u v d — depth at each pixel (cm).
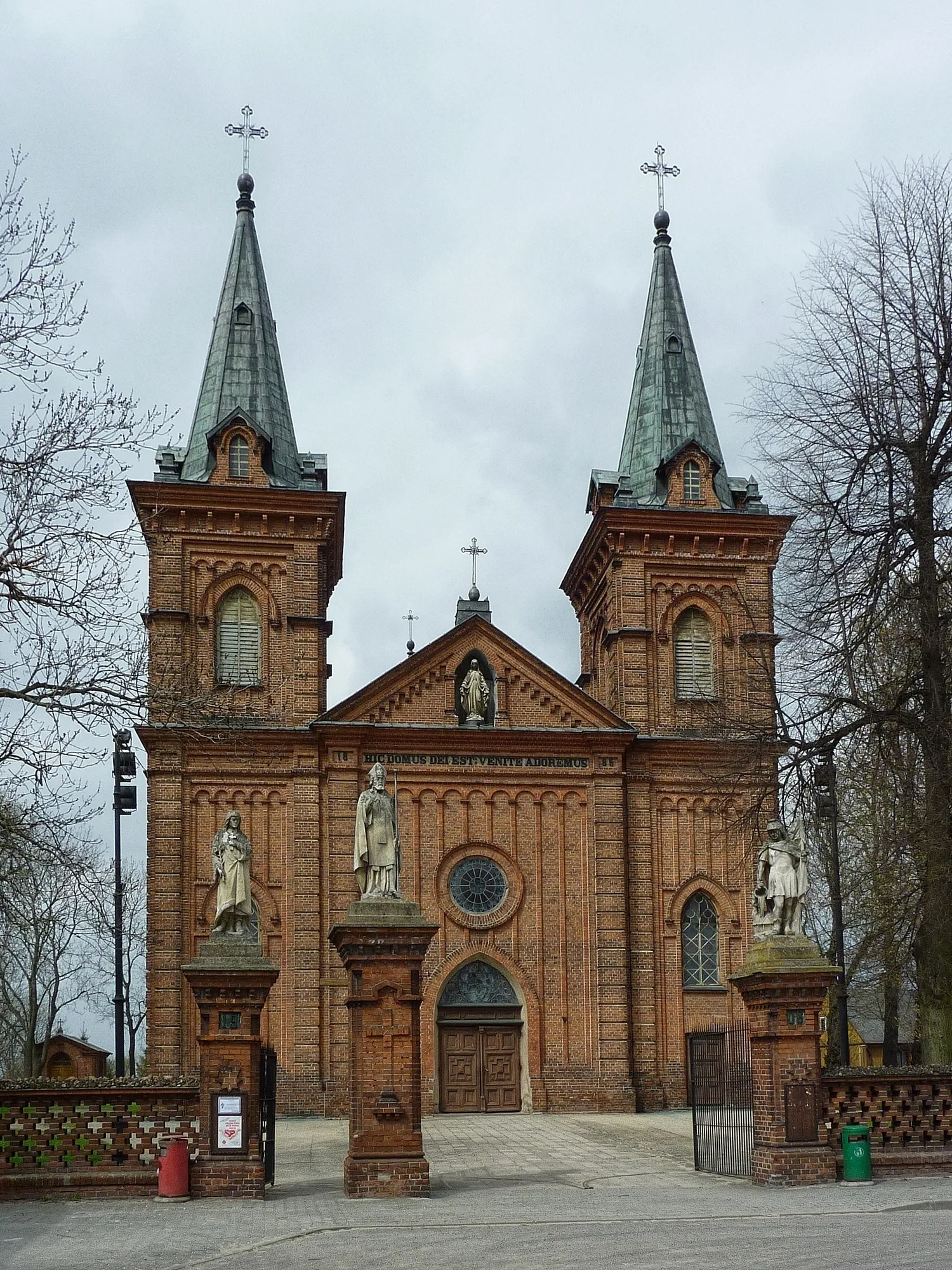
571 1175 3278
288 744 5191
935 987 3544
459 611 5656
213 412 5562
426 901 5188
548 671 5412
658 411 5822
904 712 3659
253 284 5766
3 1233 2405
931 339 3778
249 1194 2786
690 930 5353
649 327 5981
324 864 5134
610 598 5625
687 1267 1977
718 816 5403
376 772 3038
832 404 3875
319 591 5375
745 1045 3256
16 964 6488
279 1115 4912
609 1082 5119
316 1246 2261
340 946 2933
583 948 5253
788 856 3038
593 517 5747
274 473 5472
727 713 5294
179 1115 2850
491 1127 4534
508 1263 2064
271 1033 4991
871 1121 2984
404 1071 2877
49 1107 2825
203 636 5275
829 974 2953
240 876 2955
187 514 5328
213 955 2886
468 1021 5153
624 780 5384
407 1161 2841
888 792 3888
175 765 5122
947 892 3491
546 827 5316
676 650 5572
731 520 5606
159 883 5031
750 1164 3062
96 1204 2736
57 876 4219
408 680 5322
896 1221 2384
